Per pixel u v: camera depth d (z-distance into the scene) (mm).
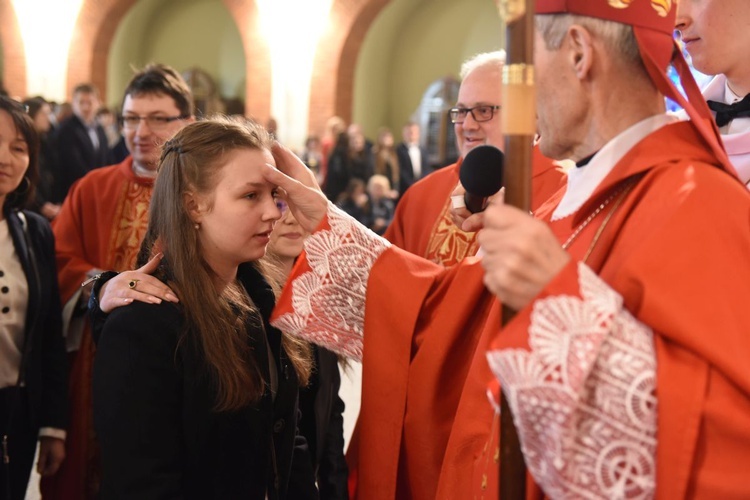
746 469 1097
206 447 1592
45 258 2650
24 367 2508
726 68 2023
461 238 2588
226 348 1594
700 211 1174
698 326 1114
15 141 2451
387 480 1688
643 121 1304
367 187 9719
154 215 1714
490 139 2445
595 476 1122
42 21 13000
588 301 1103
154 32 14367
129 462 1521
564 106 1312
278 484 1721
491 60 2479
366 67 12492
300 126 11852
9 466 2512
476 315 1683
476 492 1460
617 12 1251
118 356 1545
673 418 1102
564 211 1399
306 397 2023
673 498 1100
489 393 1284
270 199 1682
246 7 11852
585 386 1131
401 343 1694
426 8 12492
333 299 1757
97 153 7230
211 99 13492
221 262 1695
